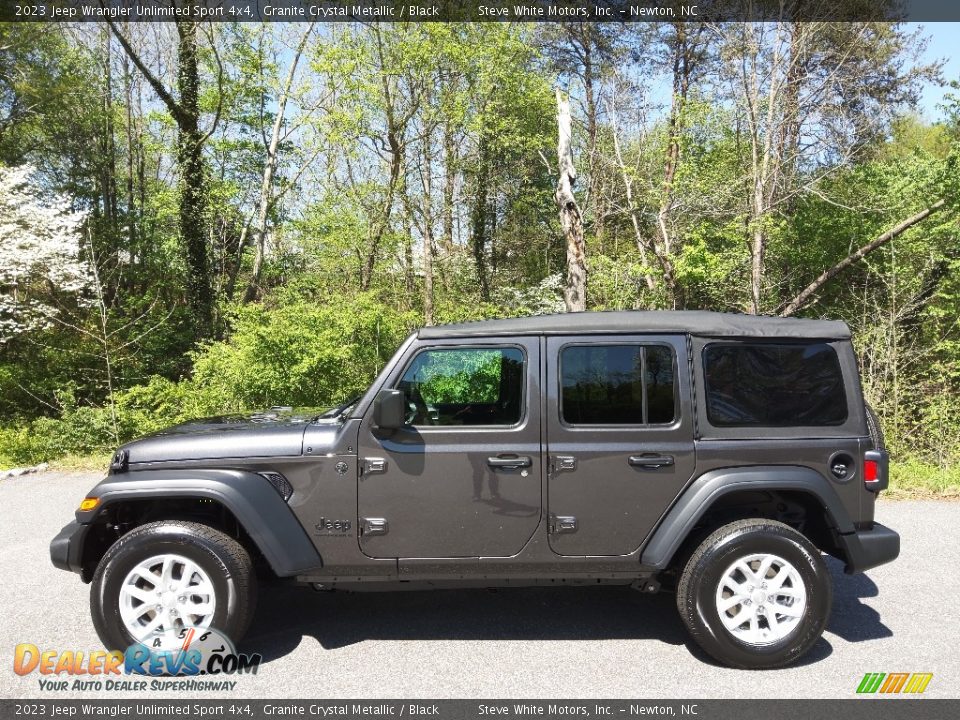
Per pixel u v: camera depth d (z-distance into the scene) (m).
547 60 20.48
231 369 11.25
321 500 3.83
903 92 16.14
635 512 3.86
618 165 16.92
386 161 18.39
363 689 3.54
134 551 3.70
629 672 3.71
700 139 16.44
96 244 19.94
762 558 3.76
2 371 15.21
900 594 4.84
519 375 3.94
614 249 19.62
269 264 23.12
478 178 19.77
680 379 3.90
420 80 17.06
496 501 3.85
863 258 15.70
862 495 3.93
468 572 3.88
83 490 8.11
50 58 20.73
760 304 15.64
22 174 15.89
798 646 3.71
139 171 24.25
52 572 5.32
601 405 3.91
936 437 10.71
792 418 3.95
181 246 20.30
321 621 4.40
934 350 11.94
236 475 3.79
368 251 16.84
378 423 3.67
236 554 3.74
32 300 15.62
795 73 14.89
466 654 3.93
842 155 15.81
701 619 3.73
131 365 17.22
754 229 14.70
